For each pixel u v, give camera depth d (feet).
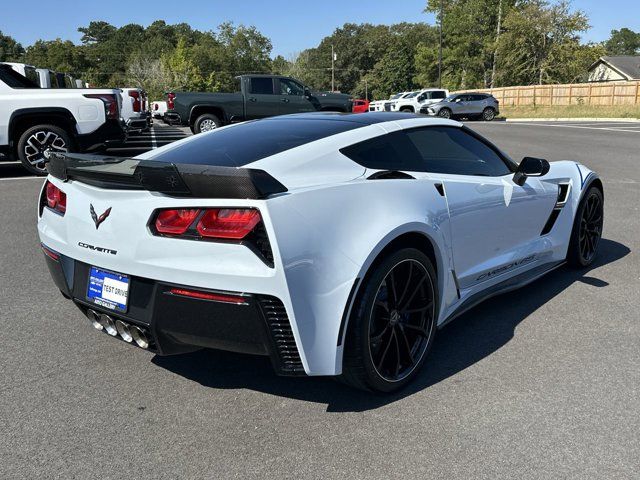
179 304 7.38
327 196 7.69
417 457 7.03
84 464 6.98
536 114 112.16
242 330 7.19
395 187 8.70
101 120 30.78
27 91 29.68
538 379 8.96
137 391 8.81
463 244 10.00
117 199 7.91
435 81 223.71
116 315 8.09
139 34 414.41
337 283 7.45
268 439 7.48
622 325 11.06
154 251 7.48
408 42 332.19
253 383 9.07
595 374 9.09
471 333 10.82
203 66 272.72
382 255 8.05
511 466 6.81
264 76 54.24
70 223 8.66
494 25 189.47
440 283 9.49
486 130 71.77
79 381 9.12
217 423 7.89
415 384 8.90
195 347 8.17
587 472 6.66
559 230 13.38
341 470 6.81
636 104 107.45
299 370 7.47
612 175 30.86
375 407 8.25
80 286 8.71
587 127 75.61
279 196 7.18
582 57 159.43
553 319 11.41
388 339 8.48
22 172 33.55
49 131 29.99
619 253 16.15
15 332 11.09
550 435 7.43
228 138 9.94
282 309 7.14
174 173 7.15
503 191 11.10
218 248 7.11
